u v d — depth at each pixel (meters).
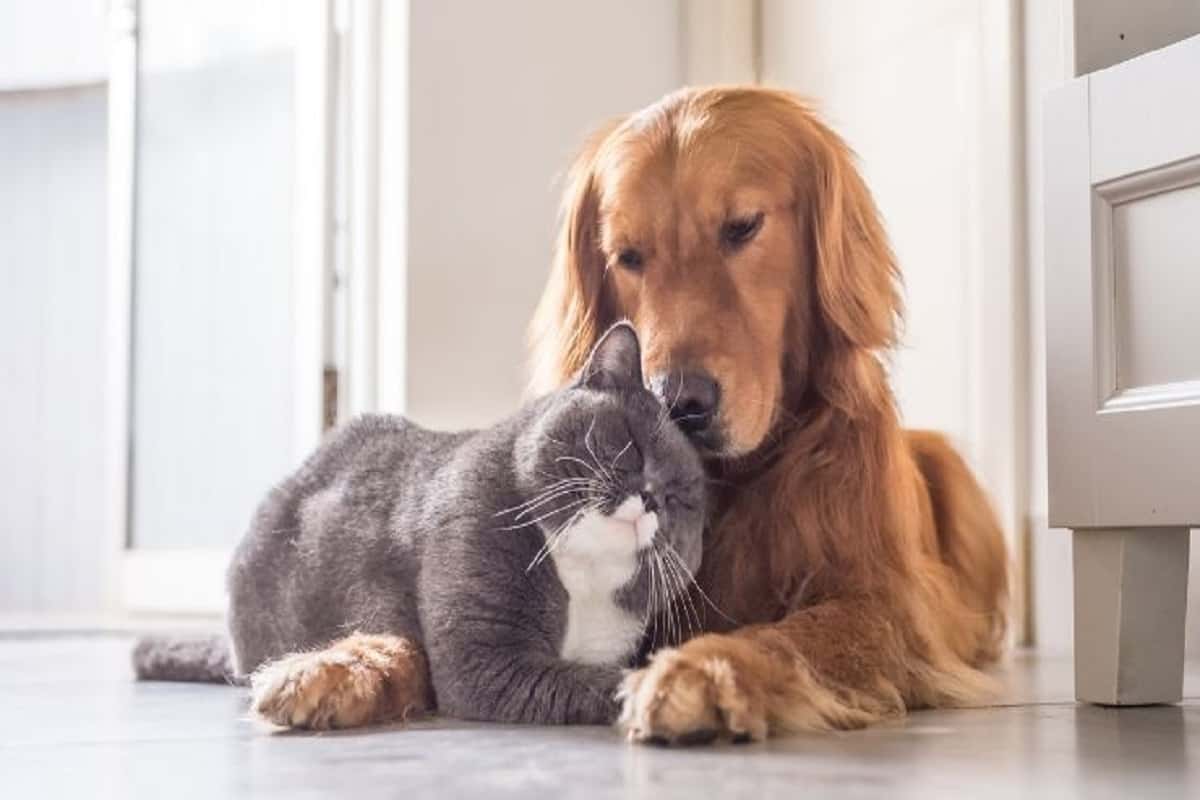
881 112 2.91
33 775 1.23
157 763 1.28
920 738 1.40
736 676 1.38
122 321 4.25
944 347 2.77
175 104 4.15
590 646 1.57
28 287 5.39
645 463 1.52
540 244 3.04
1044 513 2.58
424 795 1.10
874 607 1.64
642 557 1.53
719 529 1.71
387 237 3.03
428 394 2.95
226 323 3.92
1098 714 1.60
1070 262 1.65
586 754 1.29
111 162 4.27
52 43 5.25
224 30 3.96
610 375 1.56
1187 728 1.48
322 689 1.46
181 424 4.11
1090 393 1.63
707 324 1.64
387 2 3.04
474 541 1.52
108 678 2.14
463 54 3.00
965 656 1.96
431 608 1.54
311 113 3.25
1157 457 1.55
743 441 1.63
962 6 2.70
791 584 1.69
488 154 3.01
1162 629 1.67
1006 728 1.48
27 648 2.92
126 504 4.26
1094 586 1.68
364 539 1.65
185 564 3.98
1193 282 1.53
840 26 3.01
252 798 1.10
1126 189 1.59
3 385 5.39
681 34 3.19
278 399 3.70
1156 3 1.71
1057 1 2.53
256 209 3.82
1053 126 1.67
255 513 1.84
